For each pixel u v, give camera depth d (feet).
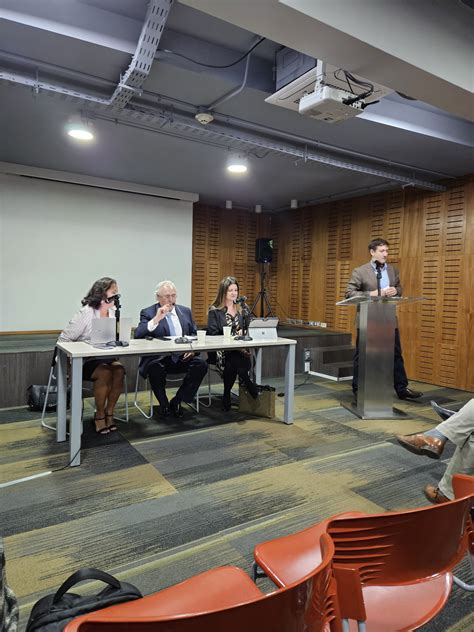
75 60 8.57
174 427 10.72
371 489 7.57
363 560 2.75
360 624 2.66
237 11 5.91
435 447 6.86
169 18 8.10
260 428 10.77
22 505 6.82
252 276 23.91
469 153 13.39
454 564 3.10
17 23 7.41
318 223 21.54
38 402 11.66
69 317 17.52
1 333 16.31
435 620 4.57
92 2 7.79
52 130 12.24
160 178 17.51
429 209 16.60
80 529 6.19
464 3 7.38
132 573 5.26
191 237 20.17
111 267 18.31
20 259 16.49
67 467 8.24
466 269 15.44
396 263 17.80
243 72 9.41
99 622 1.76
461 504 2.98
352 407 12.64
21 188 16.34
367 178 16.46
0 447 9.18
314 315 21.80
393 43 6.82
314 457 8.96
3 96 9.96
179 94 9.91
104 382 9.96
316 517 6.61
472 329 15.29
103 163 15.55
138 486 7.54
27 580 5.10
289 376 11.04
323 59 7.04
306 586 2.16
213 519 6.52
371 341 11.71
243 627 1.97
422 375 16.96
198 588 3.28
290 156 13.38
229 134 11.59
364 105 8.46
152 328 10.80
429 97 8.29
